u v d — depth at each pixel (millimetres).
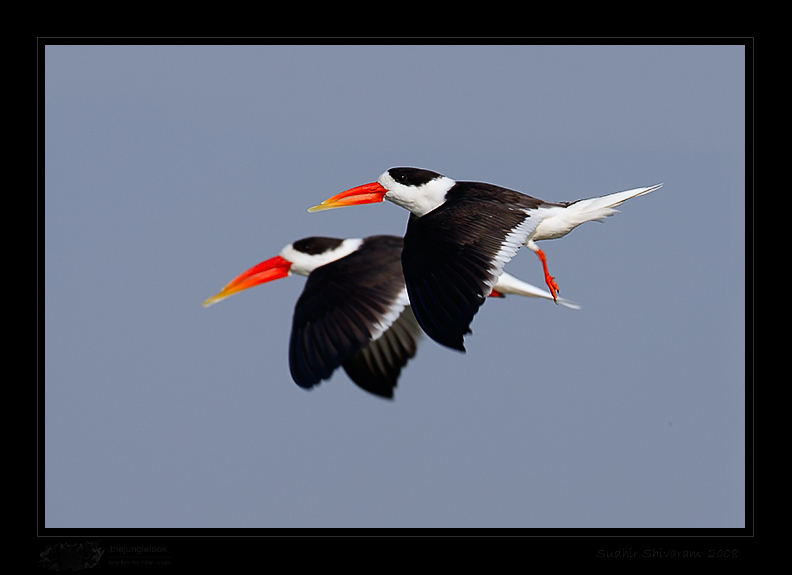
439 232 10555
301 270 14281
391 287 12586
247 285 14297
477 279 10039
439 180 12531
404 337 13203
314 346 12086
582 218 12023
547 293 13992
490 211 11102
